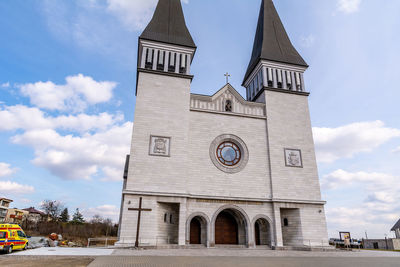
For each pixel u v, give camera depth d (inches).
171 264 644.1
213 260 738.2
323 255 970.1
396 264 707.4
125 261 678.5
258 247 1282.0
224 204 1320.1
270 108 1544.0
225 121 1467.8
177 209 1326.3
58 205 3720.5
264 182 1403.8
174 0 1728.6
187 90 1444.4
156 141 1320.1
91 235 3120.1
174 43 1512.1
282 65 1673.2
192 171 1338.6
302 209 1382.9
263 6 1931.6
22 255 767.7
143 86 1403.8
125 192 1206.3
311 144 1523.1
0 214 4030.5
